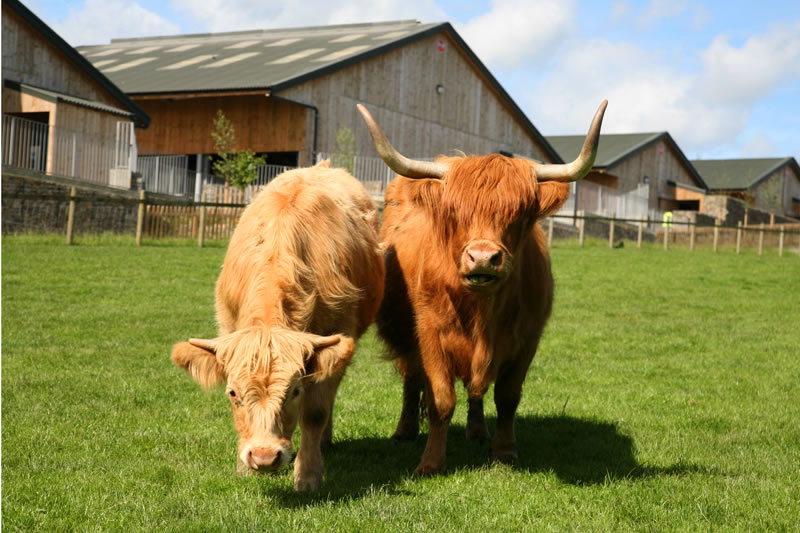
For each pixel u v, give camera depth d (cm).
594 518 489
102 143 2731
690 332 1301
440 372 584
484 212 519
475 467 597
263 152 3475
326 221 546
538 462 617
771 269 2439
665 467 604
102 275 1579
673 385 915
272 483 546
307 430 527
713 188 6122
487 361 572
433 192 548
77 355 952
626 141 5181
